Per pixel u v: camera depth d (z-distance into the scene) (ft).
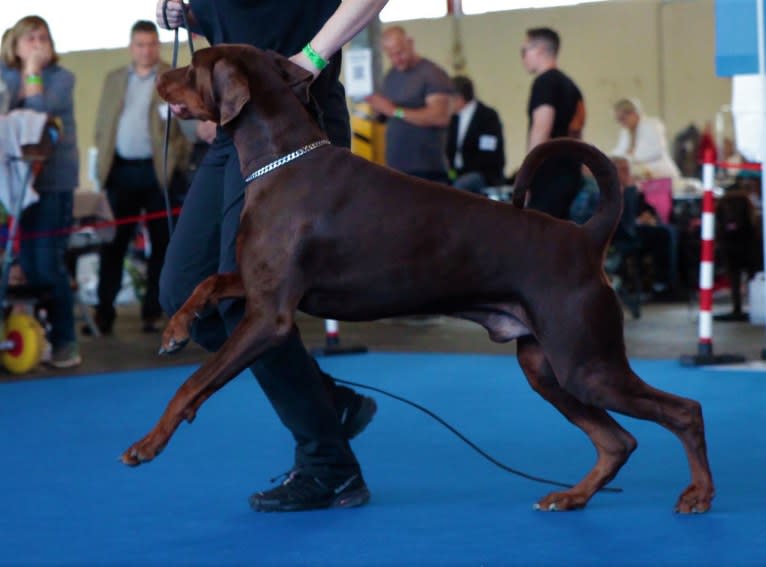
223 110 10.87
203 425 17.26
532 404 18.62
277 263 10.79
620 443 11.89
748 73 22.26
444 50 47.03
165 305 12.17
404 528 11.26
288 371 11.72
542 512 11.79
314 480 12.03
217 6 12.08
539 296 10.91
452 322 32.50
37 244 24.07
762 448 14.80
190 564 10.21
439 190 11.10
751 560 9.91
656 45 44.45
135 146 28.84
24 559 10.46
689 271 33.94
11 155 22.49
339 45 11.37
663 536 10.74
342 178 10.99
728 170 35.42
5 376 23.12
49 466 14.61
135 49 28.66
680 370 21.94
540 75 25.82
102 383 22.06
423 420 17.37
